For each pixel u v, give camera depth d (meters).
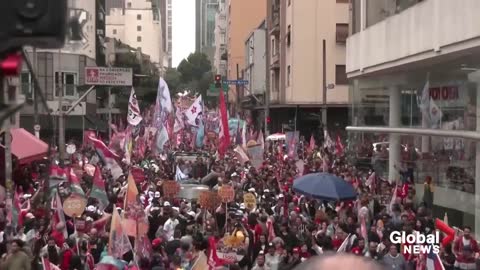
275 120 53.06
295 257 12.57
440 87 21.28
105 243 13.59
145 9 149.38
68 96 47.44
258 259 12.62
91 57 52.81
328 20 45.97
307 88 46.12
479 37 16.06
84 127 45.75
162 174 25.11
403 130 24.36
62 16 3.47
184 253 12.57
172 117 38.25
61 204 15.47
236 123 37.84
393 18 22.59
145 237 13.16
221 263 12.12
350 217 16.25
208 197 16.44
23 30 3.42
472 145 18.80
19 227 14.13
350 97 32.66
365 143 29.05
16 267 11.62
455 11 17.42
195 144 38.38
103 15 61.53
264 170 24.53
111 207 17.72
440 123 21.27
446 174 20.81
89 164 24.25
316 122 47.25
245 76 80.81
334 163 28.53
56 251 12.54
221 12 131.50
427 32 19.52
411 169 24.02
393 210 16.95
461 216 19.58
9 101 3.92
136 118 29.34
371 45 25.22
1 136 23.53
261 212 15.76
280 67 49.97
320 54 46.03
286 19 48.88
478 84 18.38
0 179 23.09
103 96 61.78
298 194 18.05
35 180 24.91
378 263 2.07
